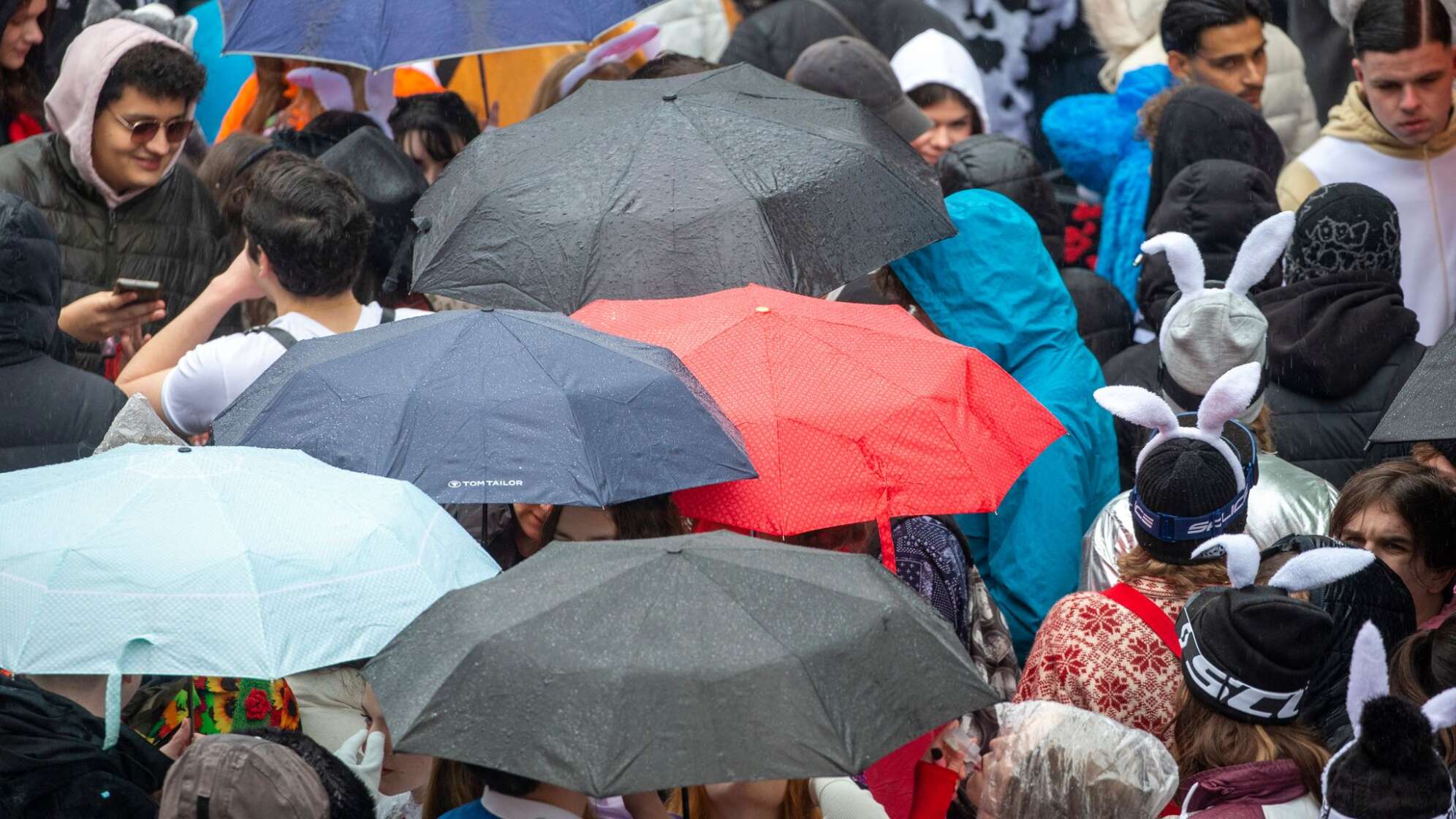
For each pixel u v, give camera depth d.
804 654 8.89
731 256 14.59
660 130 15.67
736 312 13.68
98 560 10.08
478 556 11.52
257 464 11.05
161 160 19.78
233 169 21.14
